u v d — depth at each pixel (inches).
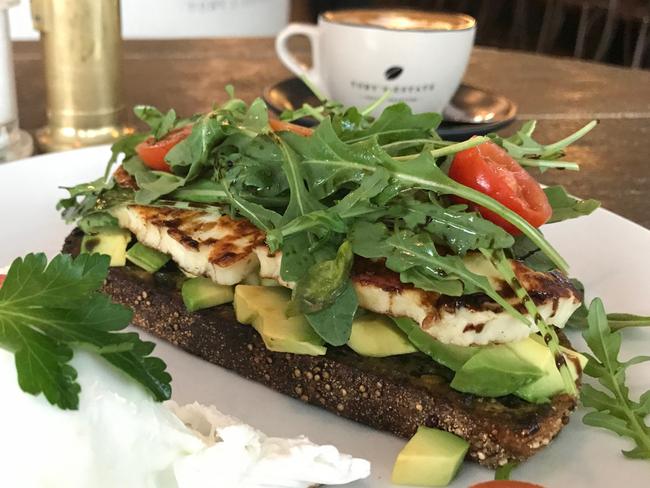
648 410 8.1
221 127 9.7
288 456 7.2
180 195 9.9
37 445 6.4
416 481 7.6
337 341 8.3
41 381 6.1
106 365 6.7
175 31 32.6
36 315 6.4
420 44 16.2
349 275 8.5
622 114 19.0
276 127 10.3
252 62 22.1
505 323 8.0
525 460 7.8
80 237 11.3
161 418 7.0
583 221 12.1
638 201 14.1
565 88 20.9
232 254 9.1
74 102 16.3
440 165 9.3
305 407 9.1
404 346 8.6
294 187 8.7
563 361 8.0
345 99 17.4
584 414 8.4
